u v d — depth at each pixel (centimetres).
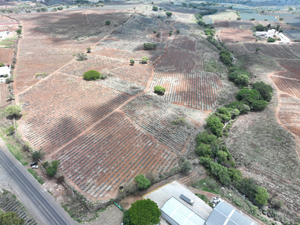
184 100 9156
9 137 6819
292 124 7512
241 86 10350
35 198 4869
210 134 6969
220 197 4972
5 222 3884
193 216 4169
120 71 11519
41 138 6769
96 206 4653
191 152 6400
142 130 7219
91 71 10525
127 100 8869
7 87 9681
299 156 6147
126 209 4634
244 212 4597
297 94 9381
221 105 8938
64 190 5097
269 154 6338
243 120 8025
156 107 8500
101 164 5881
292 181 5438
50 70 11300
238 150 6581
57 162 5584
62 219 4419
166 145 6650
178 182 5322
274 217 4559
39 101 8631
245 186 5066
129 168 5781
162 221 4322
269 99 9006
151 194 4894
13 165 5762
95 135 6938
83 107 8319
